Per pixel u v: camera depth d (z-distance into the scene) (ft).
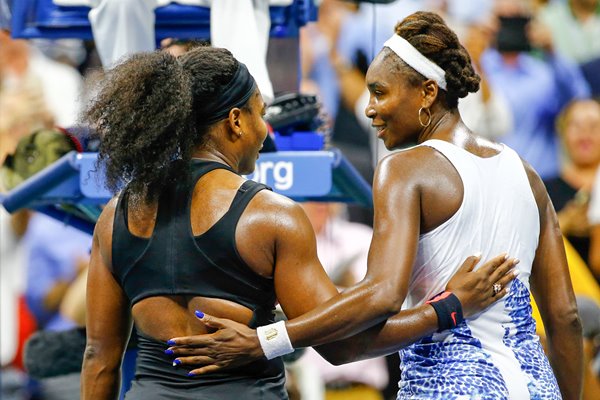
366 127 75.15
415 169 32.89
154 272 30.71
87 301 32.91
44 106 74.95
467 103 75.20
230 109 31.65
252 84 32.24
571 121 75.51
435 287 32.96
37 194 46.47
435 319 31.89
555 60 76.79
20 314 72.18
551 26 76.89
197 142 31.73
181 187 30.99
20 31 51.31
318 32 75.92
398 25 34.47
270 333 30.40
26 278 72.64
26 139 52.54
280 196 31.07
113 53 48.88
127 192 31.60
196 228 30.45
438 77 33.65
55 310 72.84
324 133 52.75
